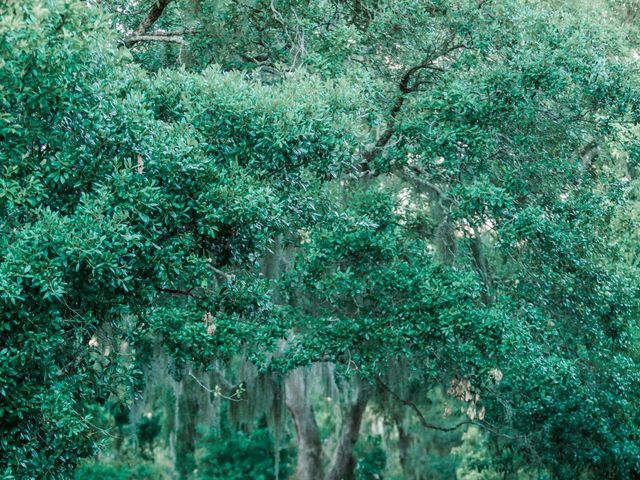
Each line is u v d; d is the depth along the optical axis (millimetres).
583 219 13055
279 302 14898
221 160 9398
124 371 9953
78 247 7652
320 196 11766
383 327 13289
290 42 12227
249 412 18625
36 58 7270
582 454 15562
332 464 22109
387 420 22234
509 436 16328
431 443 24078
